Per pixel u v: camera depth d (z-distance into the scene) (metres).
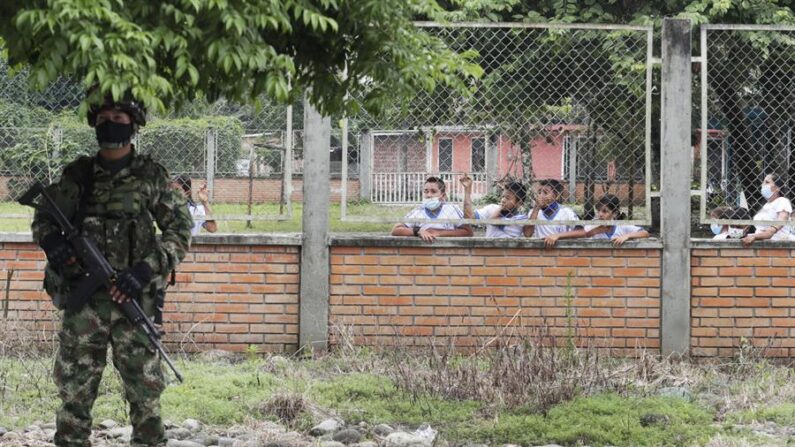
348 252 22.25
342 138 22.02
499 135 22.33
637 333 22.25
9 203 22.17
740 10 32.28
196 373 19.81
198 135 22.25
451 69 12.95
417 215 22.31
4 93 22.14
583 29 22.02
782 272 22.23
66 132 22.27
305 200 22.14
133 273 12.27
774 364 22.11
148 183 12.56
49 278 12.54
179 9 9.75
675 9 32.56
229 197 22.36
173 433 15.63
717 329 22.31
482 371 19.38
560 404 17.62
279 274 22.30
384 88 12.60
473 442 15.93
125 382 12.52
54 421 16.47
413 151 22.22
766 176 22.73
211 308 22.31
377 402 17.88
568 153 22.38
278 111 22.31
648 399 18.08
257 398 17.83
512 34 22.34
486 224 22.12
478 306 22.22
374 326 22.27
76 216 12.40
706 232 23.95
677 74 22.03
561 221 21.98
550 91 22.27
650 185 22.03
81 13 8.95
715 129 23.06
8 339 21.48
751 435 16.03
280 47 12.17
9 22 9.64
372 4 11.53
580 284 22.22
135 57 9.20
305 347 22.20
